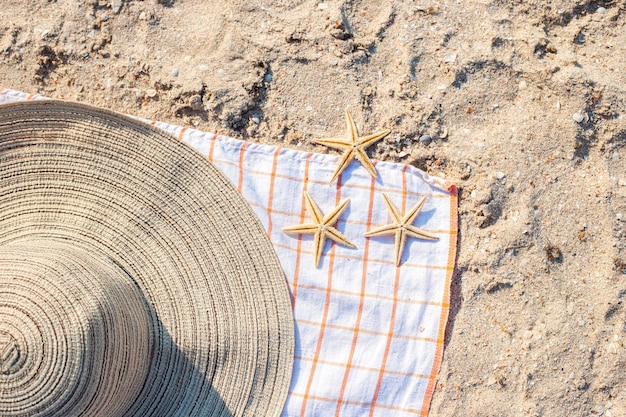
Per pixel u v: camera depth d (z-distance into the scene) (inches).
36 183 45.5
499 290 47.6
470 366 47.5
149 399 46.1
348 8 47.9
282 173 47.4
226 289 46.5
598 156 47.7
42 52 47.6
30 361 41.9
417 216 47.5
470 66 47.7
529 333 47.5
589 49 47.9
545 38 47.6
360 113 47.6
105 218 45.7
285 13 47.8
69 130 45.6
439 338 47.4
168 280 46.1
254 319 46.8
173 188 46.2
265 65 47.6
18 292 42.1
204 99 47.4
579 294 47.5
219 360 46.5
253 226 46.7
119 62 47.7
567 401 47.5
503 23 47.8
